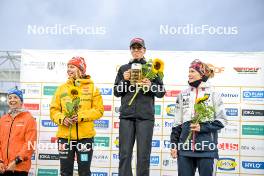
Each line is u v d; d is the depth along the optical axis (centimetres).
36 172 575
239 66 567
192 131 427
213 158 421
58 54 582
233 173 561
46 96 580
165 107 570
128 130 445
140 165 435
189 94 446
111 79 577
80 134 462
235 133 564
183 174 425
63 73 581
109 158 571
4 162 479
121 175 439
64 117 460
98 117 470
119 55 579
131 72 449
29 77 582
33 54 583
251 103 564
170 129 568
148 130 441
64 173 464
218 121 425
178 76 570
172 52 572
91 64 579
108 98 577
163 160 567
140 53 464
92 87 480
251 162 561
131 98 448
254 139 562
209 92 440
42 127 579
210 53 570
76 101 468
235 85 566
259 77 564
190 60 571
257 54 566
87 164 462
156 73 450
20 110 498
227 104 566
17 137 486
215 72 568
